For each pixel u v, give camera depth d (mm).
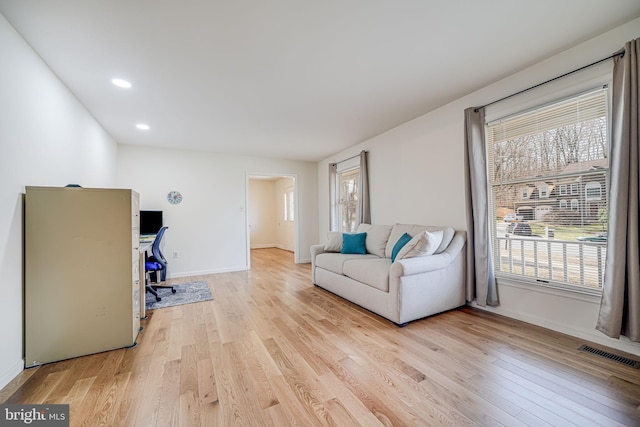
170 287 3887
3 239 1705
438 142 3344
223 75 2461
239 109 3238
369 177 4582
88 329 2082
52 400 1539
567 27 1923
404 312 2545
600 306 2039
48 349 1964
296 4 1628
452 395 1543
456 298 2934
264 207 9375
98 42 1945
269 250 8609
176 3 1595
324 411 1426
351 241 4000
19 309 1858
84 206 2100
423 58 2268
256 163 5734
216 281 4492
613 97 1921
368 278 2930
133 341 2205
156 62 2225
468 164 2918
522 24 1872
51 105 2285
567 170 2289
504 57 2289
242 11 1677
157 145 4715
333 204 5691
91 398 1554
